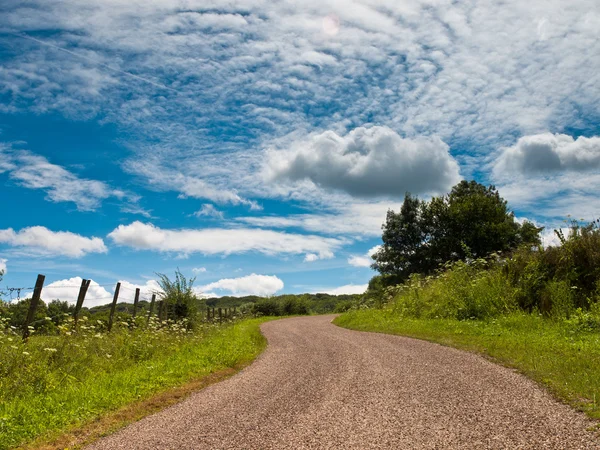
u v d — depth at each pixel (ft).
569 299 45.01
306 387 26.99
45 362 31.68
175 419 21.98
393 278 157.99
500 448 15.30
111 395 26.21
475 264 66.85
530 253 56.18
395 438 17.08
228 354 41.60
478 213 142.72
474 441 16.11
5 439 19.31
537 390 21.77
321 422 19.74
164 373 32.99
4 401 25.67
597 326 37.78
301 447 16.94
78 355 35.76
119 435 20.03
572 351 29.55
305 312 176.04
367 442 16.92
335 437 17.72
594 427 16.20
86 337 39.47
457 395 22.29
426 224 153.69
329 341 50.44
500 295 52.49
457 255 143.54
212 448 17.54
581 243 50.31
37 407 24.16
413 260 156.66
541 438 15.80
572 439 15.43
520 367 26.89
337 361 35.63
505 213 149.38
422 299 67.82
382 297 96.22
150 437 19.42
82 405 24.44
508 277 55.01
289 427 19.40
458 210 143.23
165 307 68.90
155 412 23.67
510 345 33.73
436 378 26.40
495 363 29.04
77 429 21.04
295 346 48.88
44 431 20.61
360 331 60.39
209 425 20.58
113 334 45.11
